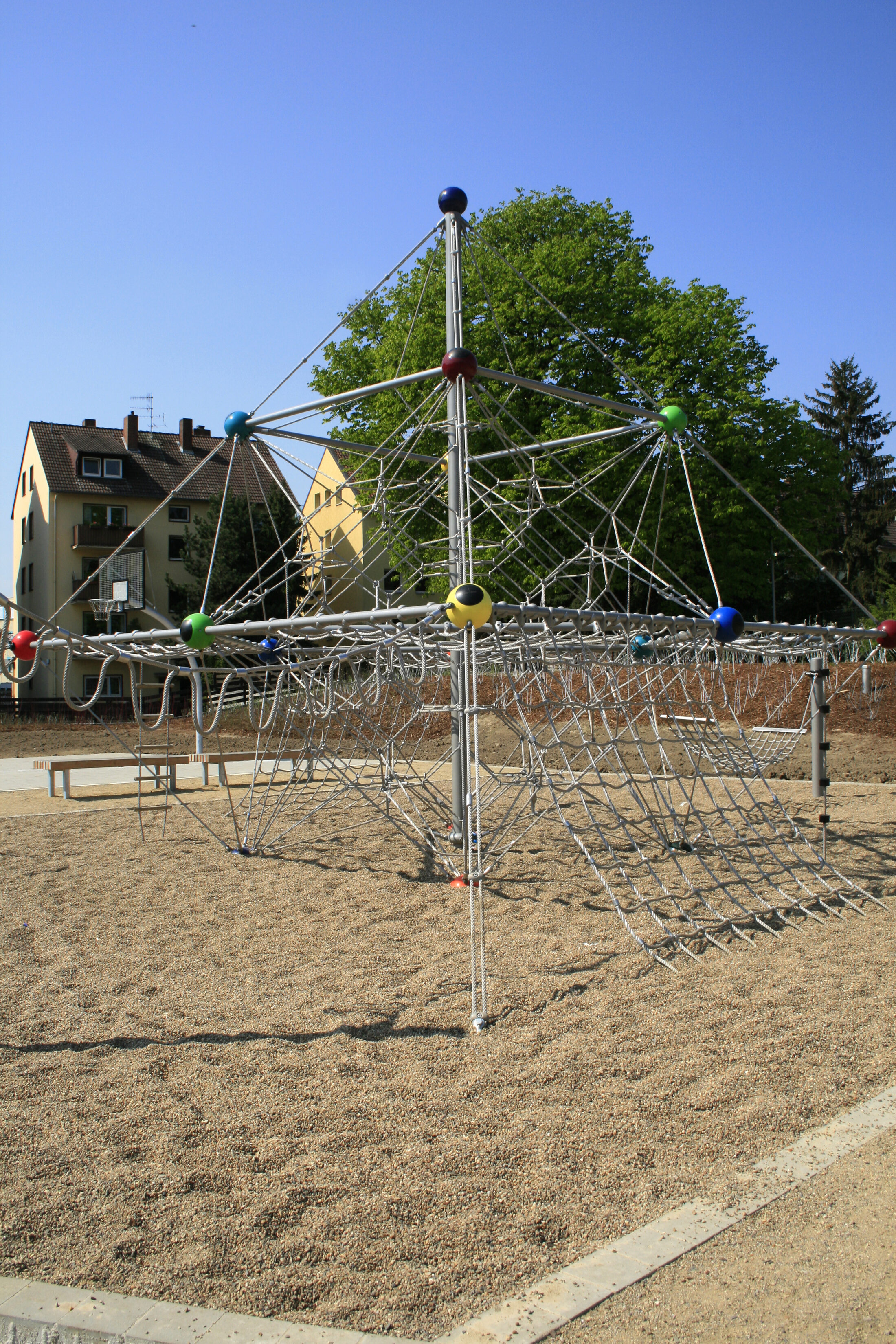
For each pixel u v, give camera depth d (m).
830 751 13.90
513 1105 3.38
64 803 11.54
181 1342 2.18
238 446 7.90
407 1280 2.40
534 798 7.60
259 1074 3.68
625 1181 2.87
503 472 19.61
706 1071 3.64
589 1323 2.24
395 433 8.01
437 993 4.60
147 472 37.56
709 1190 2.81
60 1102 3.44
